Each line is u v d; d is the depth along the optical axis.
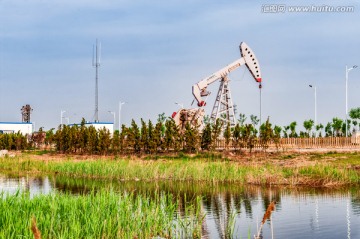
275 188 45.41
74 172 59.22
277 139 78.25
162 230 23.61
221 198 38.62
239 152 77.62
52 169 63.12
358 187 45.81
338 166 55.81
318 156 69.00
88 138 86.50
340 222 28.48
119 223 21.11
